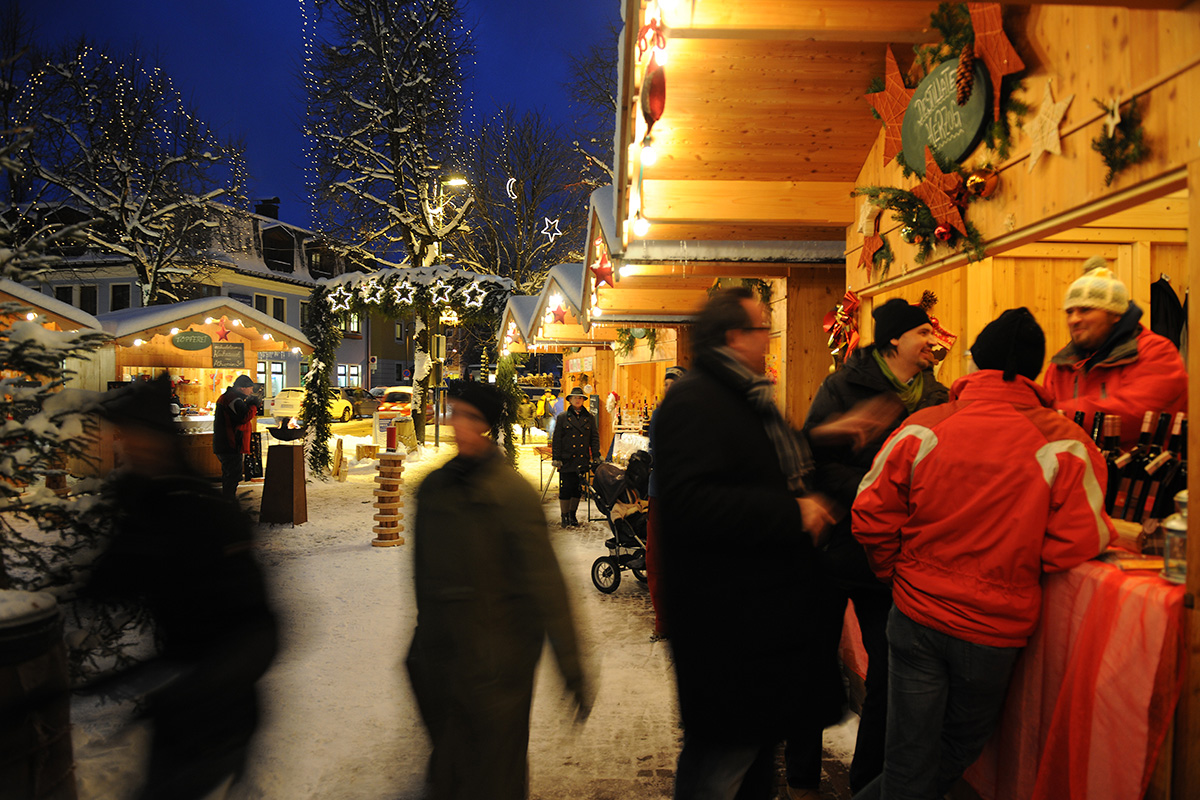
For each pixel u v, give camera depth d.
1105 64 2.59
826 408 2.91
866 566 2.67
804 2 3.24
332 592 6.13
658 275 7.83
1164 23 2.27
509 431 5.84
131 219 22.52
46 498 2.94
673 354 11.35
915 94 4.01
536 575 2.48
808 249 6.47
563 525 9.44
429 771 2.42
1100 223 4.64
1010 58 3.15
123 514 2.54
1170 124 2.25
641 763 3.32
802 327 6.86
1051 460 2.07
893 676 2.29
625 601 6.08
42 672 2.42
